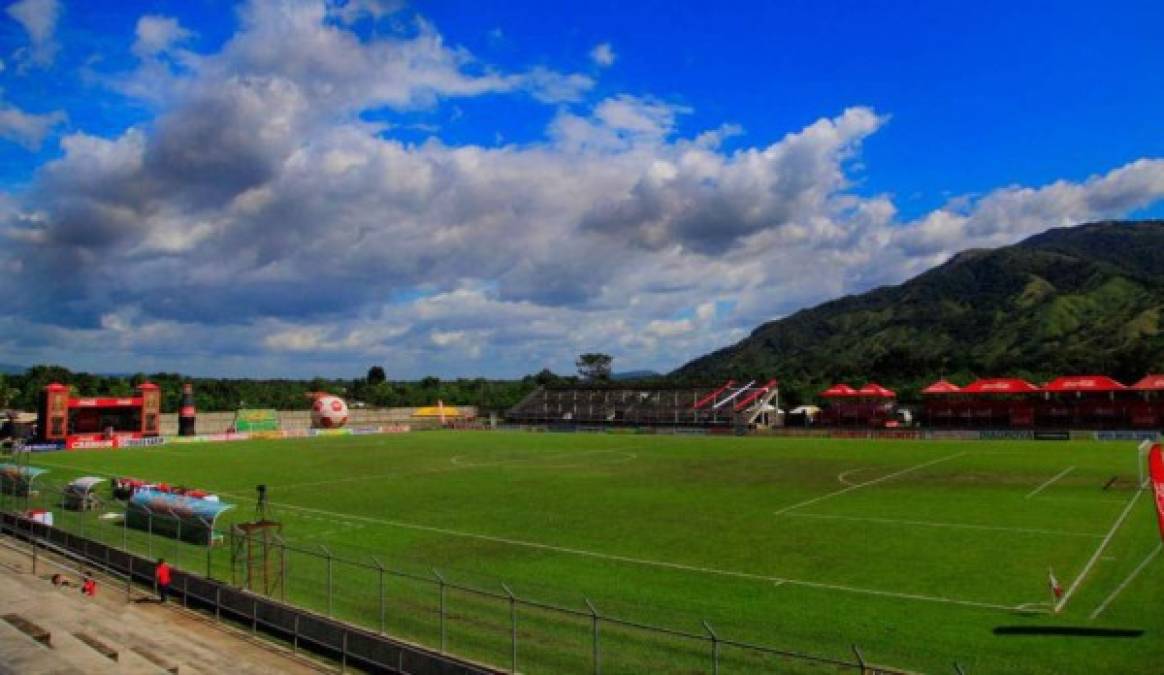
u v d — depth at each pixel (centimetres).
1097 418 11706
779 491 6100
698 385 16862
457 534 4544
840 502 5475
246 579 3416
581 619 2848
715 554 3925
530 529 4672
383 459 9256
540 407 17725
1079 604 2930
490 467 8262
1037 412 12119
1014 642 2534
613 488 6462
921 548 3947
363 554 4031
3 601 3114
